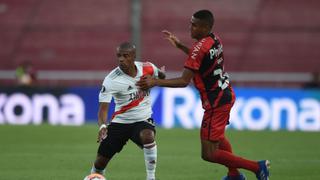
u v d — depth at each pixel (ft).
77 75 349.00
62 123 255.09
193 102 243.60
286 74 337.93
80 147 180.65
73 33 385.91
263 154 168.76
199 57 95.30
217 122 97.71
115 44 378.94
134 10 285.43
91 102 254.88
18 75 309.01
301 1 388.78
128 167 140.67
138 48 284.61
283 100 240.53
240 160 98.89
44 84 347.56
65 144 188.14
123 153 165.99
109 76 101.76
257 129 239.50
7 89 260.01
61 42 382.42
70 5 400.67
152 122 104.32
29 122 257.75
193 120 243.19
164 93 246.27
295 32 374.02
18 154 164.45
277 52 366.43
